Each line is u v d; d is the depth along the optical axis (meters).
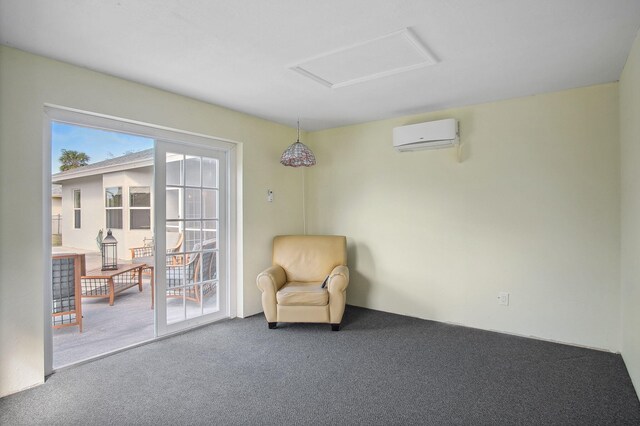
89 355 2.86
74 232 7.98
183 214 3.33
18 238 2.20
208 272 3.57
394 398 2.13
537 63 2.46
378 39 2.12
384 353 2.81
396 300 3.90
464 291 3.47
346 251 3.98
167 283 3.20
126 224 7.10
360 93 3.09
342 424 1.87
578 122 2.92
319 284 3.69
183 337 3.16
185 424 1.87
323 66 2.53
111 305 4.54
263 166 3.98
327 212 4.45
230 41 2.14
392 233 3.93
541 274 3.08
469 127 3.44
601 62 2.43
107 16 1.84
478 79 2.76
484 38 2.11
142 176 7.24
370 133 4.09
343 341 3.07
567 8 1.78
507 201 3.24
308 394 2.18
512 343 2.99
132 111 2.79
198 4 1.74
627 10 1.80
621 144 2.65
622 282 2.66
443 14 1.84
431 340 3.08
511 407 2.02
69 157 7.01
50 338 2.45
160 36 2.07
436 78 2.74
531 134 3.12
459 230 3.50
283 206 4.27
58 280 3.35
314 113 3.73
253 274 3.85
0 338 2.13
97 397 2.14
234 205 3.76
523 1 1.72
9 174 2.16
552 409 2.00
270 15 1.84
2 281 2.14
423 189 3.71
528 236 3.14
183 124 3.15
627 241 2.44
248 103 3.39
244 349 2.89
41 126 2.30
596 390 2.21
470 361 2.64
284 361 2.66
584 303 2.90
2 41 2.11
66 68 2.42
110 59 2.38
